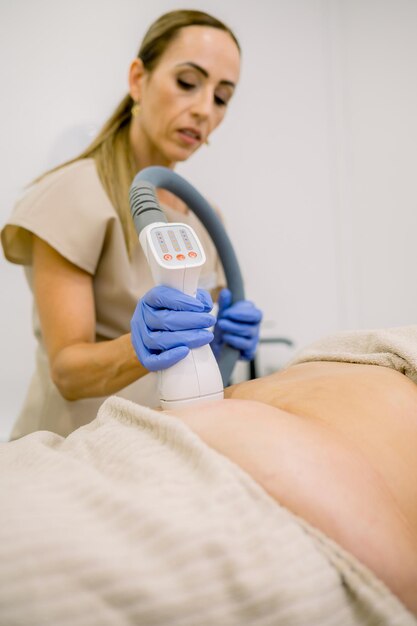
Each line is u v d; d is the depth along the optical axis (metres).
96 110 2.05
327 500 0.36
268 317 2.30
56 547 0.27
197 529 0.29
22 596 0.26
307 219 2.30
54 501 0.31
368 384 0.50
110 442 0.39
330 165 2.30
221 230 0.95
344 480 0.38
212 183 2.22
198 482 0.33
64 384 0.89
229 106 2.21
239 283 1.01
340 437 0.43
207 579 0.28
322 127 2.28
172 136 1.03
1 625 0.25
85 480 0.33
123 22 2.06
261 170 2.25
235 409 0.42
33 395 1.08
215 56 0.99
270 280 2.29
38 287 0.92
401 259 2.31
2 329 2.00
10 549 0.27
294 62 2.24
